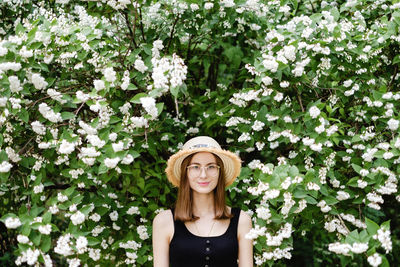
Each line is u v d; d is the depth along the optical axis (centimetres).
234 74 411
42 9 300
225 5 290
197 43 363
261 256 267
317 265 470
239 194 326
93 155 235
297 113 264
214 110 366
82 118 298
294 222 290
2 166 230
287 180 226
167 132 338
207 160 236
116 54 273
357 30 285
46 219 223
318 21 271
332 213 257
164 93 263
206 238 230
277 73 249
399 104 279
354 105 308
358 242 207
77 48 257
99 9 317
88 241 232
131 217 307
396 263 454
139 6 284
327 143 264
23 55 232
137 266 306
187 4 282
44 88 251
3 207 361
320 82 282
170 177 255
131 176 354
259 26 329
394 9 293
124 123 252
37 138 256
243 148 339
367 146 267
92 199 271
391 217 500
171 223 239
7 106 236
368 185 263
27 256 216
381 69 319
